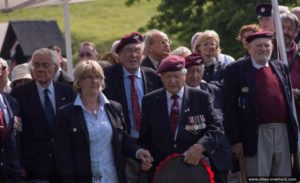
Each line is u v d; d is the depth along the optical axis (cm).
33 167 2867
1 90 2856
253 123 2922
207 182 2636
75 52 10644
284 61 3064
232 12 6231
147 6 13688
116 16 13225
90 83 2673
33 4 4175
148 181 2733
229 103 2962
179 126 2711
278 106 2919
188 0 6981
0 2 4275
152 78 3025
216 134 2700
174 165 2653
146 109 2748
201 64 2962
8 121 2769
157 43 3234
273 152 2933
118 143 2698
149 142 2750
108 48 11112
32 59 2939
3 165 2727
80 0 4159
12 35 6638
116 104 2755
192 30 6831
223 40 6247
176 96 2739
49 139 2884
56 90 2931
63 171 2648
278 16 3086
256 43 2925
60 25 12344
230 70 2973
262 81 2931
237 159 3047
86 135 2659
